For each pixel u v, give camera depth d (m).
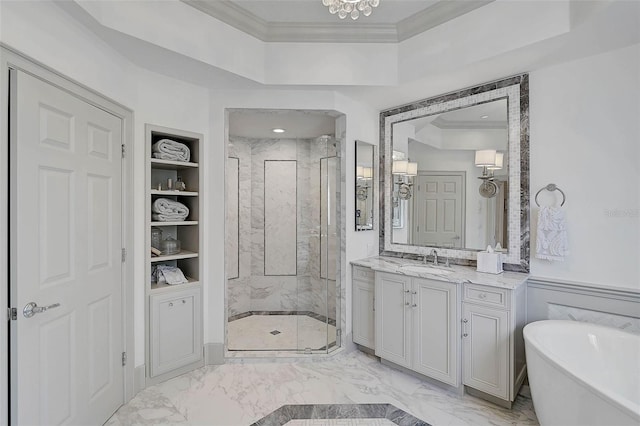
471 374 2.37
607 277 2.23
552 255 2.37
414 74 2.71
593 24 1.87
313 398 2.41
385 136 3.50
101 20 1.93
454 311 2.41
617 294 2.17
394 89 2.93
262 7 2.52
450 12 2.46
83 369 1.95
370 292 3.07
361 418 2.18
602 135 2.24
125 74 2.36
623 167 2.17
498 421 2.13
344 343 3.18
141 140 2.53
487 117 2.77
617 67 2.18
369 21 2.71
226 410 2.26
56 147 1.76
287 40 2.82
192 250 2.95
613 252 2.21
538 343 1.95
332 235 3.32
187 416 2.20
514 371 2.21
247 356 3.00
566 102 2.38
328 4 1.92
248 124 3.73
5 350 1.50
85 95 1.96
